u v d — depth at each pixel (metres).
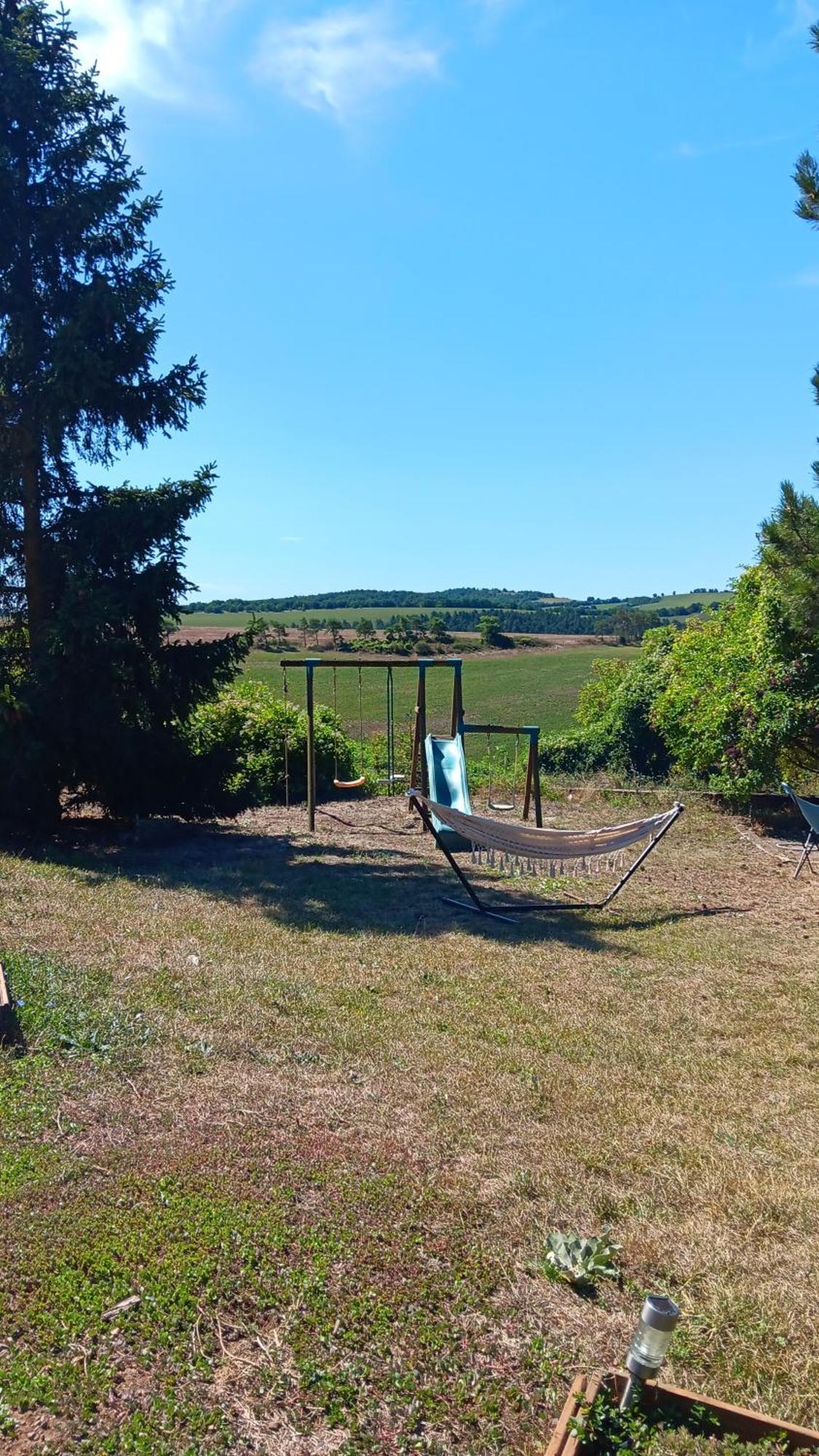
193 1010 5.54
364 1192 3.64
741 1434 2.56
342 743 16.73
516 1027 5.79
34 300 11.03
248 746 15.59
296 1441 2.48
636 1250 3.47
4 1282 2.96
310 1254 3.21
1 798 10.53
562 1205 3.75
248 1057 4.93
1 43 10.31
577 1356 2.88
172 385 11.34
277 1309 2.94
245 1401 2.59
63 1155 3.72
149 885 8.92
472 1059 5.21
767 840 12.86
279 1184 3.63
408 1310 3.00
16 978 5.65
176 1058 4.80
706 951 7.77
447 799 12.45
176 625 11.76
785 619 12.38
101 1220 3.30
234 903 8.43
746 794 13.65
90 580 10.50
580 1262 3.30
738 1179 4.04
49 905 7.66
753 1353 2.96
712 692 14.27
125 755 10.88
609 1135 4.41
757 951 7.81
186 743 12.15
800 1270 3.44
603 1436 2.50
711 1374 2.87
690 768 15.59
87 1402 2.52
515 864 11.05
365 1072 4.89
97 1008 5.35
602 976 6.96
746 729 13.36
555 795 15.41
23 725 10.28
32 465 11.10
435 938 7.72
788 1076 5.29
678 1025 6.02
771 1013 6.31
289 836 12.34
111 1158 3.73
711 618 17.58
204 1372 2.66
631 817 14.01
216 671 11.66
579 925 8.45
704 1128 4.58
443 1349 2.85
